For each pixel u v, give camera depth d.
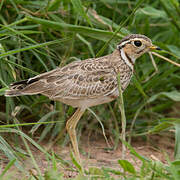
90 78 9.56
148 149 11.84
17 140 10.19
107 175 8.42
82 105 9.77
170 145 12.20
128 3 12.63
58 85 9.36
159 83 13.17
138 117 12.90
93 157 10.79
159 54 12.56
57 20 11.34
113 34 10.39
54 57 11.47
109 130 12.09
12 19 11.70
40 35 11.62
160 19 13.90
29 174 8.58
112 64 9.95
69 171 9.22
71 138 10.01
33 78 9.31
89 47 10.98
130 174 9.02
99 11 12.59
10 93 9.10
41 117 11.23
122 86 10.04
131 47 10.05
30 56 11.38
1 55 9.31
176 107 14.02
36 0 12.02
